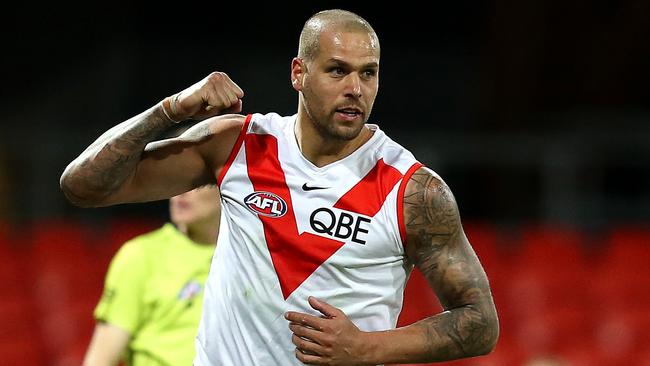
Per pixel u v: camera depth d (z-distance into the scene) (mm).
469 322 12484
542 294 37844
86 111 52750
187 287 17938
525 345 35281
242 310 12805
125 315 17797
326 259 12508
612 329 36594
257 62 54344
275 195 12781
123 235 40531
